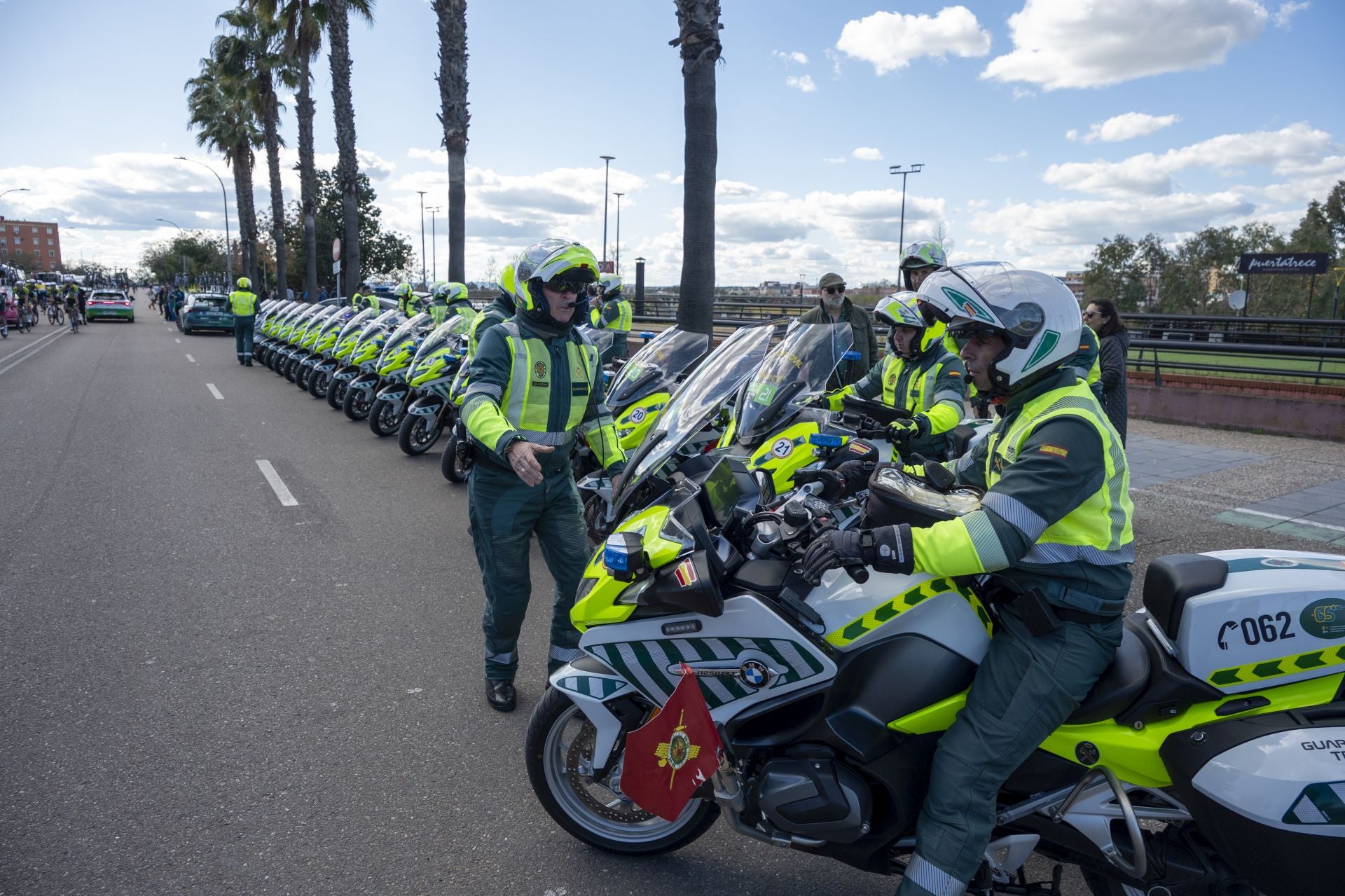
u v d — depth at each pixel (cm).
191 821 300
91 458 886
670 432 294
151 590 519
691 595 231
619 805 295
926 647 228
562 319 355
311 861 281
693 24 816
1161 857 217
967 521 204
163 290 6600
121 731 359
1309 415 1033
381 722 372
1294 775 196
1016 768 217
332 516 688
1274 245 5291
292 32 3047
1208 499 732
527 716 380
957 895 213
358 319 1327
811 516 235
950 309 216
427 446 934
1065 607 213
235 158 4319
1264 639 208
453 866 281
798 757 237
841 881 279
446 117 1752
